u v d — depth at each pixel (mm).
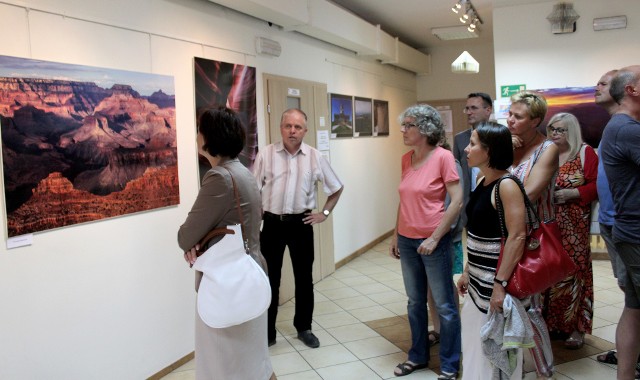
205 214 1854
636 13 5266
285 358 3229
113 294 2705
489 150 1961
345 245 5863
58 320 2396
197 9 3400
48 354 2348
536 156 2197
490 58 8344
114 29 2719
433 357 3143
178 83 3207
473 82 8469
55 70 2354
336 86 5641
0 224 2133
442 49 8609
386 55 6547
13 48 2186
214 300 1859
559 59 5582
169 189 3086
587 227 3156
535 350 2016
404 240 2842
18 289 2211
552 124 3160
